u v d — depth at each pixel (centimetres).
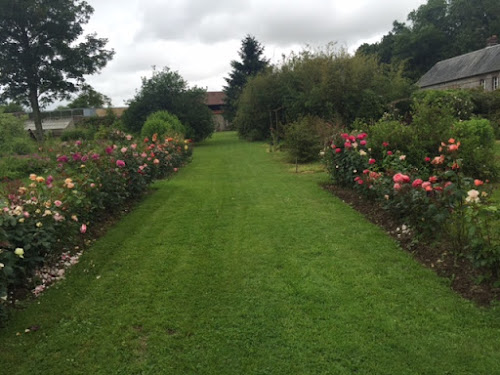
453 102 1630
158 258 425
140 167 684
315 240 459
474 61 3662
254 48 4250
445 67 4084
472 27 4862
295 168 1085
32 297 343
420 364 240
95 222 541
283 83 2173
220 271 385
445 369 235
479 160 702
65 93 3209
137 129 2358
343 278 356
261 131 2331
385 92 1836
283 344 265
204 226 538
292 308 310
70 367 252
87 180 520
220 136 3331
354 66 1688
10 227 351
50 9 2820
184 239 486
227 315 304
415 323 281
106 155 641
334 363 245
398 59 5019
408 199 428
